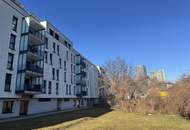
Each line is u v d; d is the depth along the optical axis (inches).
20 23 1104.8
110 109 1861.5
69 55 1865.2
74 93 1940.2
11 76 1000.9
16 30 1066.1
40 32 1280.8
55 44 1563.7
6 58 970.1
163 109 1501.0
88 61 2618.1
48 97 1373.0
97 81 3011.8
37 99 1304.1
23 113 1144.2
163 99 1546.5
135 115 1325.0
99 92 2987.2
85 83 2333.9
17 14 1082.7
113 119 1043.3
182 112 1214.9
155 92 1665.8
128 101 1785.2
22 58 1060.5
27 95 1135.0
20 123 790.5
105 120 989.8
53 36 1562.5
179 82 1266.0
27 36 1087.6
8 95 964.0
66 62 1771.7
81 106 2244.1
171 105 1429.6
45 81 1354.6
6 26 985.5
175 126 807.1
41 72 1233.4
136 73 2472.9
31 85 1131.9
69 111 1519.4
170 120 1038.4
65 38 1812.3
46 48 1400.1
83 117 1078.4
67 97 1729.8
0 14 946.7
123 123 876.0
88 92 2490.2
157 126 796.0
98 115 1267.2
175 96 1310.3
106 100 2369.6
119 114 1378.0
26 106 1179.9
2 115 957.8
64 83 1686.8
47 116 1099.9
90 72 2682.1
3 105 975.0
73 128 710.5
